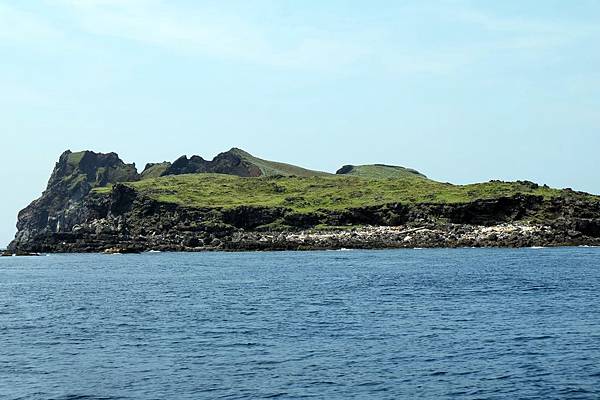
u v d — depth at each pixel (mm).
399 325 80688
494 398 49781
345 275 162125
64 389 53000
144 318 90688
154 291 131250
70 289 140375
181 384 53969
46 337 76250
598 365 58594
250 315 91688
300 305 102062
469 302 102750
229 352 65812
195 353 65625
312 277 158125
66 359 63656
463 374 56344
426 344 68562
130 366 60375
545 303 100125
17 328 83375
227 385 53531
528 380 54312
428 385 53156
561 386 52500
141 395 51188
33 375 57438
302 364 60250
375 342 69938
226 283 146750
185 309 99812
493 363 59906
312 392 51438
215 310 97812
